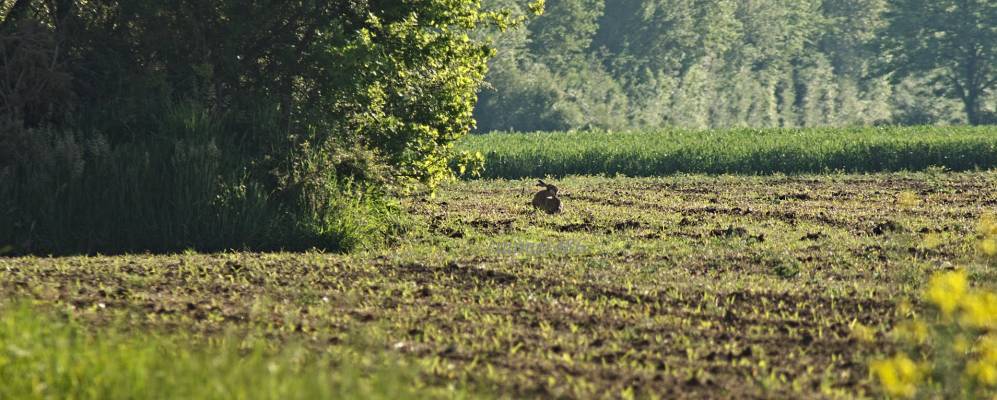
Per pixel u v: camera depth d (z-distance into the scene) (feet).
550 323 93.71
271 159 160.86
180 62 176.86
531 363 78.23
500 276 118.73
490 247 147.74
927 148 351.05
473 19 188.44
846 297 107.45
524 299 104.32
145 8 170.71
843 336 89.86
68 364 66.08
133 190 151.94
